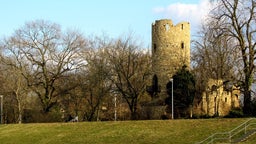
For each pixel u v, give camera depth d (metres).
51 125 62.50
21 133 60.38
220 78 76.94
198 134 48.72
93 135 54.53
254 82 66.00
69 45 83.94
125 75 80.94
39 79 83.94
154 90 86.31
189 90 81.31
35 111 84.69
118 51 82.62
